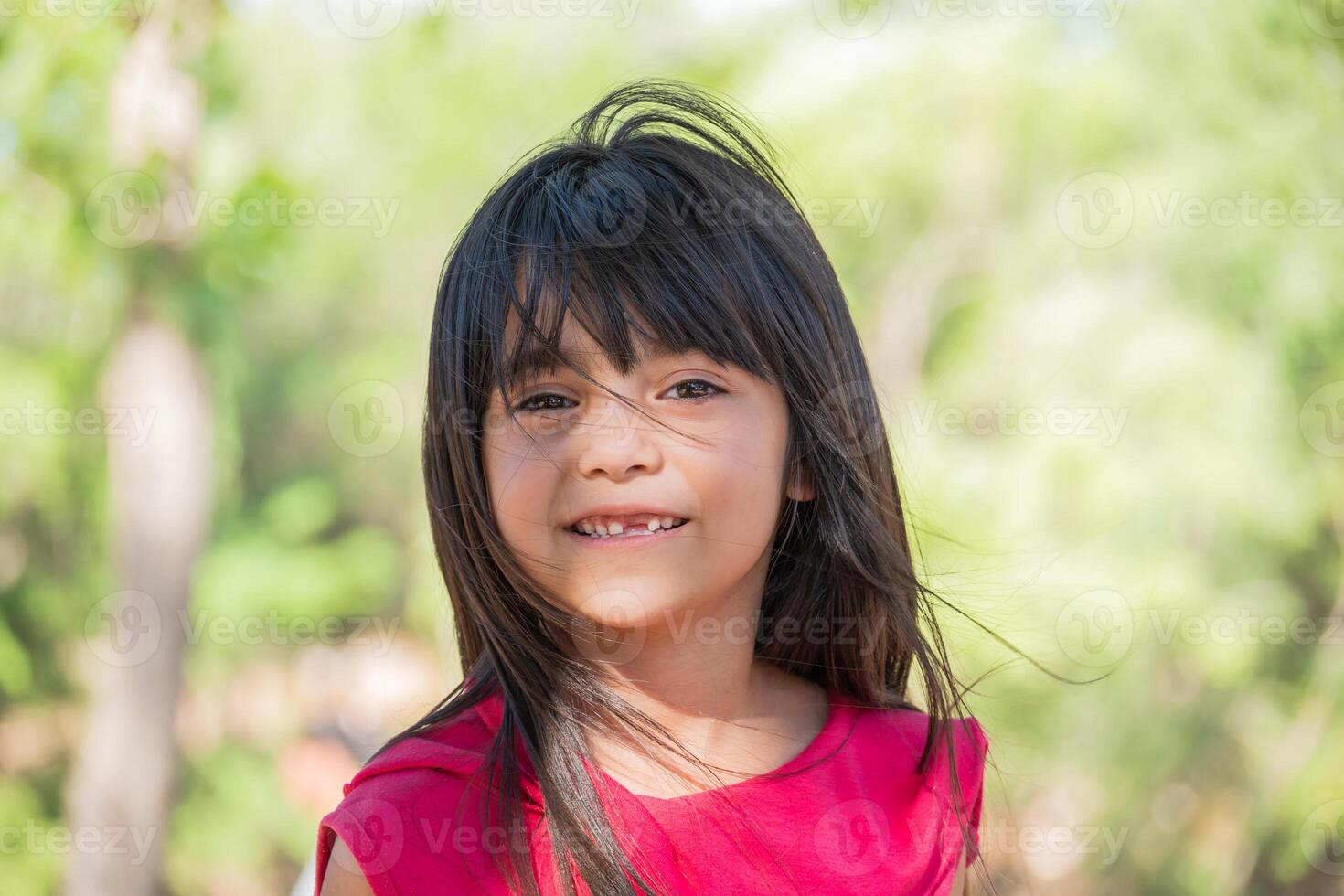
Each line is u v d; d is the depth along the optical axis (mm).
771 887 812
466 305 846
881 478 1000
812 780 868
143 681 3203
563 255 797
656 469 787
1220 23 2979
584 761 809
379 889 745
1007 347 3092
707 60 3572
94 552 3863
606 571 791
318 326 4812
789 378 879
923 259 3316
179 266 2959
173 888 3656
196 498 3201
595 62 3609
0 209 2791
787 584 993
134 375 3094
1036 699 2777
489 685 889
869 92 3254
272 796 3822
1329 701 2908
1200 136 3021
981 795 1000
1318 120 2980
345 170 3688
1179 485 2832
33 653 3861
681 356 801
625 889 772
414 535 3959
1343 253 2926
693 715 867
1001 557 2709
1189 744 2936
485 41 3619
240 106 3119
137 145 2779
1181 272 3000
